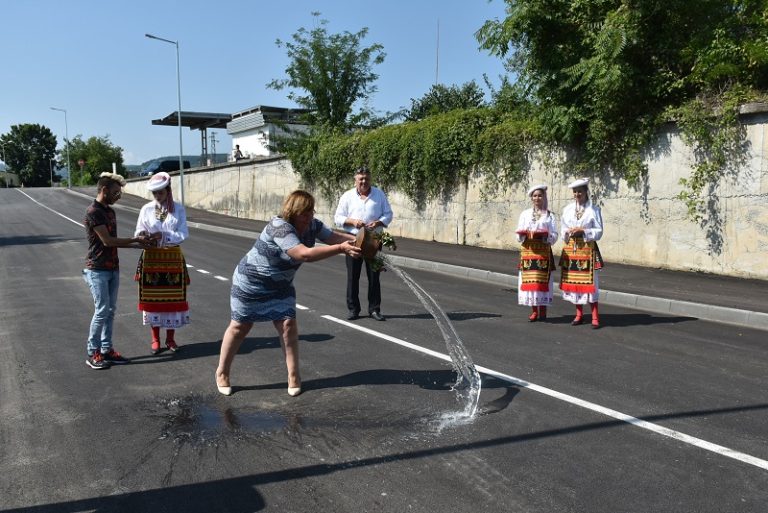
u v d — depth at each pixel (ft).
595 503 11.05
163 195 20.03
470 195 53.78
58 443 13.71
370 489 11.60
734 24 37.91
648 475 12.13
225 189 96.89
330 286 34.91
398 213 62.34
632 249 41.04
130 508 10.98
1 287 34.73
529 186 48.24
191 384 17.72
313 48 82.07
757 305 27.66
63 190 163.32
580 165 43.11
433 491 11.51
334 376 18.42
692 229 37.65
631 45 37.96
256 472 12.33
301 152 77.66
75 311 27.86
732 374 18.66
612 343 22.40
